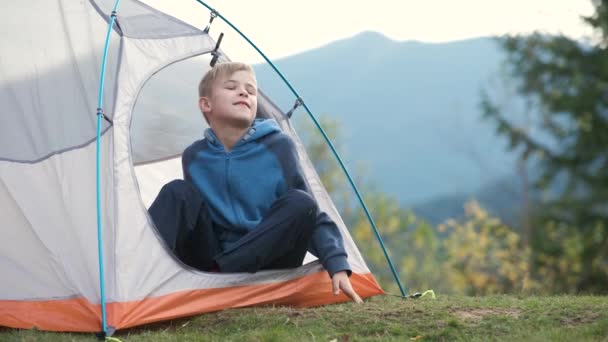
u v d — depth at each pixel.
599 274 13.86
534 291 4.70
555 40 15.92
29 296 3.41
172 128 4.83
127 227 3.38
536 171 15.55
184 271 3.47
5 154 3.67
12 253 3.51
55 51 3.80
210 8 4.32
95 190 3.43
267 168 3.84
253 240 3.61
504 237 13.17
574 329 3.03
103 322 3.14
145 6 4.08
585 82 15.38
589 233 14.40
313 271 3.89
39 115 3.69
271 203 3.82
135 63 3.74
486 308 3.57
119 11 3.90
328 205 4.32
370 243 11.10
